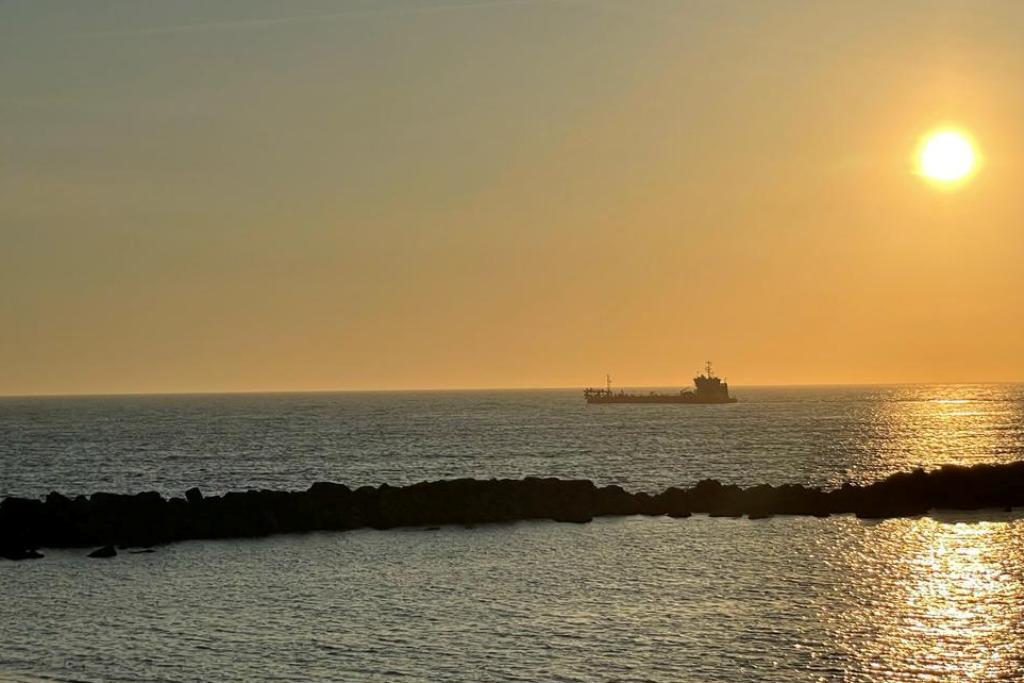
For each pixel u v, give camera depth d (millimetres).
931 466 142500
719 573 62719
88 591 60312
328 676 44031
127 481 128125
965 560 66375
